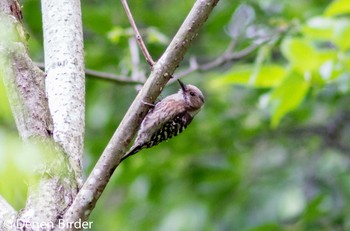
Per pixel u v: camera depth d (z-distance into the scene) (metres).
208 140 14.94
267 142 15.95
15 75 5.95
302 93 10.43
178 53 6.02
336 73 10.29
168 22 15.80
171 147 14.49
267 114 14.96
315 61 10.09
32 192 5.89
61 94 6.43
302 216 13.06
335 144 15.65
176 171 14.62
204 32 16.03
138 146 9.32
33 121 5.93
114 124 15.06
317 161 15.70
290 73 10.23
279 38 12.01
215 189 14.95
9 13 5.99
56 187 5.93
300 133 15.77
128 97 15.67
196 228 14.50
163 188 14.80
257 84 10.91
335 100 14.59
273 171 15.59
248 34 14.84
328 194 14.96
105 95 15.62
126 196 15.73
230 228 14.76
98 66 14.52
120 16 14.88
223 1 15.73
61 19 6.71
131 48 11.03
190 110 9.76
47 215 5.83
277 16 15.43
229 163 14.72
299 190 14.80
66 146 6.18
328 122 15.65
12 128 4.14
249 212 14.86
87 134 15.05
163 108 9.45
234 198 14.95
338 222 13.39
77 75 6.57
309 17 14.77
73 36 6.68
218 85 12.64
